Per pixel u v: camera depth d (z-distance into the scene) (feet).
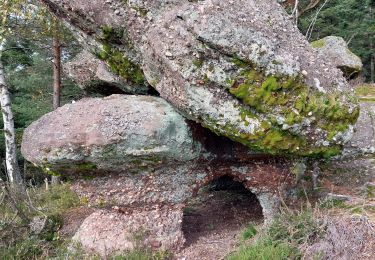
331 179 17.90
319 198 16.06
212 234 15.57
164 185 13.76
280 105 11.85
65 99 40.50
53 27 28.73
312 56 12.98
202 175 14.17
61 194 22.48
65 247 15.53
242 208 18.04
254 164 14.57
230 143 14.30
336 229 12.05
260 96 11.68
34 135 13.07
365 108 22.16
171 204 14.14
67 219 18.69
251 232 14.34
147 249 13.79
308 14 46.24
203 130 13.52
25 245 15.69
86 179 13.92
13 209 18.28
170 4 12.66
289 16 13.76
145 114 12.56
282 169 14.66
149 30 12.57
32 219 17.69
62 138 12.43
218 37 11.16
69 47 33.60
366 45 56.75
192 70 11.57
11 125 28.45
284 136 12.17
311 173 17.75
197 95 11.74
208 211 18.20
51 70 39.01
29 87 40.50
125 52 14.84
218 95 11.75
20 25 29.25
